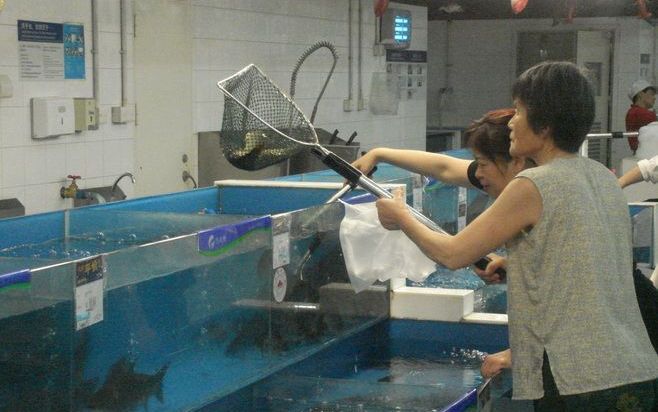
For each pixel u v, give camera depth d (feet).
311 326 10.21
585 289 6.68
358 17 29.76
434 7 37.93
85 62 19.77
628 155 42.50
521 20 42.78
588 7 39.24
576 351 6.65
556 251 6.74
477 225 6.98
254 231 9.06
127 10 20.63
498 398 10.07
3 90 17.67
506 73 43.29
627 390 6.71
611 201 7.11
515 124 7.16
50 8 18.80
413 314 11.74
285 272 9.68
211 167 23.25
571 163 6.98
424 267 9.91
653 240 15.11
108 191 20.20
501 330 11.37
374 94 30.86
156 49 21.61
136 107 21.16
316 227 10.17
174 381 8.11
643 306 8.00
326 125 28.48
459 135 39.24
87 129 19.84
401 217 7.45
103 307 7.14
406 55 33.12
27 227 10.23
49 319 6.59
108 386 7.27
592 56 42.32
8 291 6.18
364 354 11.57
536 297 6.85
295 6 26.43
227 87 9.57
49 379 6.64
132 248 7.44
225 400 8.99
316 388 9.60
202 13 22.98
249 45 24.66
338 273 10.68
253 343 9.21
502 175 7.94
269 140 9.67
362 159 9.75
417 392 9.37
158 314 7.83
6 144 18.01
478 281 13.15
